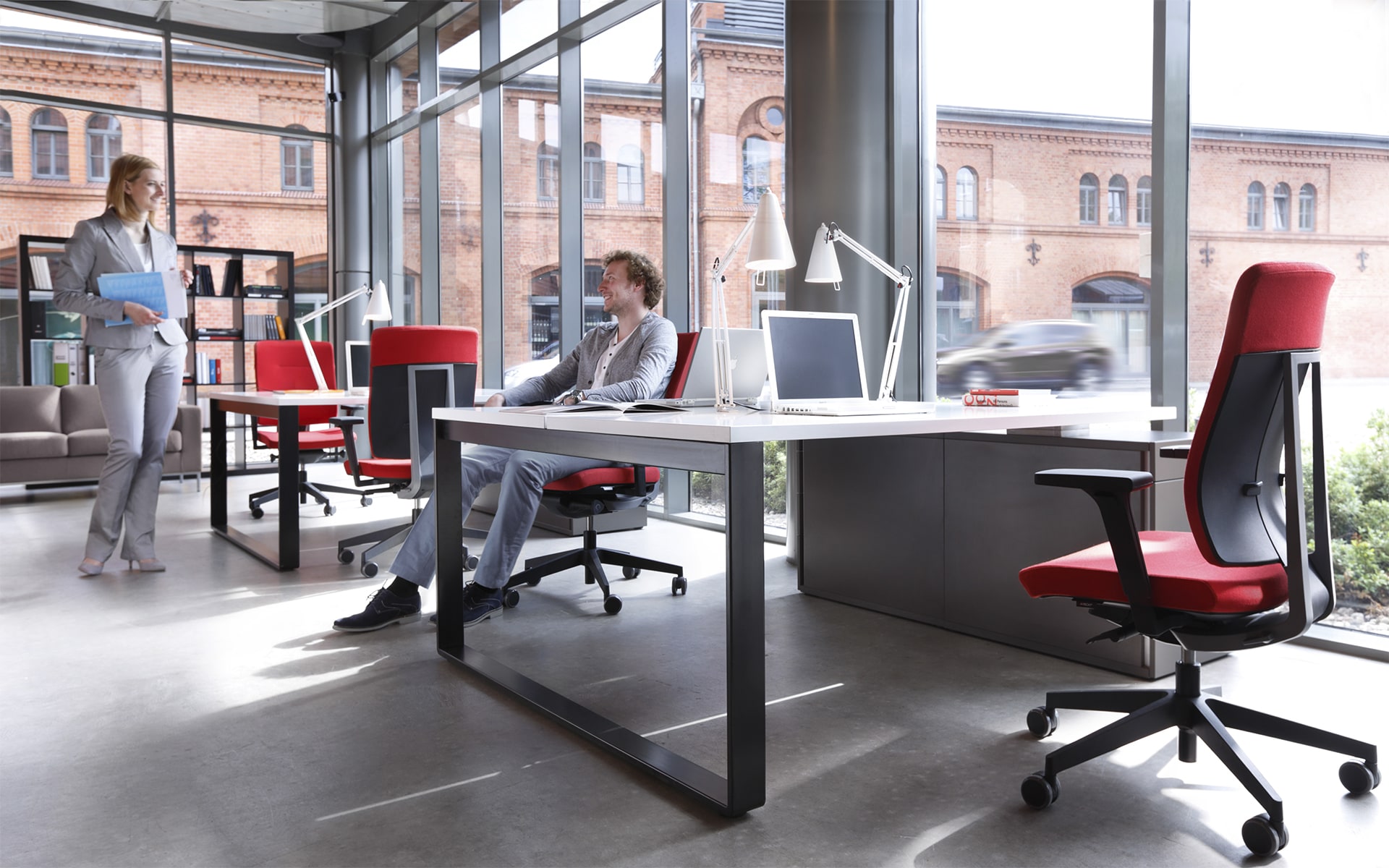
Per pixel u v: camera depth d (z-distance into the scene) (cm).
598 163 564
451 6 705
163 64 793
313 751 207
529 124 627
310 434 548
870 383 396
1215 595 162
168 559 421
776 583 375
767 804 180
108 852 162
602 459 210
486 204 662
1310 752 203
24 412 640
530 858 160
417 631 304
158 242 403
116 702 238
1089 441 260
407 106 809
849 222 392
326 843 165
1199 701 186
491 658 269
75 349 723
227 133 895
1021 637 281
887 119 395
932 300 408
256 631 304
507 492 309
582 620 317
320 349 603
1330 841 163
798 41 396
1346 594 281
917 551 312
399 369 372
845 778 191
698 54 496
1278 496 176
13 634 301
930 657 274
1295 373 163
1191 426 315
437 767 198
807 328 257
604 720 220
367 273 848
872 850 162
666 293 507
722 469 175
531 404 344
